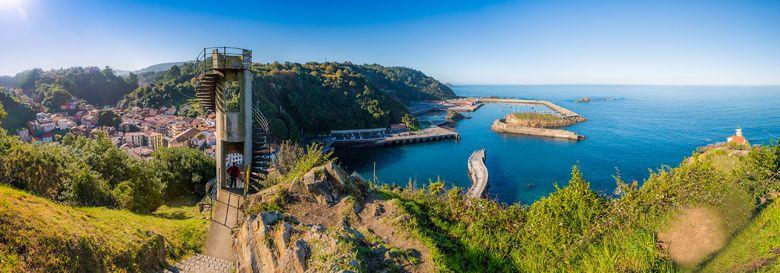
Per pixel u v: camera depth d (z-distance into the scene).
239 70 20.02
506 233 10.73
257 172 21.16
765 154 9.02
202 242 15.56
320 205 13.05
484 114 184.62
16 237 10.94
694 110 180.38
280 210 12.72
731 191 7.98
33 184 20.66
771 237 6.60
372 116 131.12
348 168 79.06
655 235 8.46
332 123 119.75
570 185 10.54
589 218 9.71
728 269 6.61
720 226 7.47
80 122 105.69
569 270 9.12
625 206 9.48
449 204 12.75
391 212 12.20
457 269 9.41
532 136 112.88
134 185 25.33
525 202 54.88
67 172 22.19
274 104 110.94
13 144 23.89
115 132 94.94
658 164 73.56
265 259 10.12
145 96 126.75
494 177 67.50
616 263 8.49
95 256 12.05
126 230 14.52
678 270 7.40
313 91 130.88
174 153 37.62
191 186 37.25
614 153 84.69
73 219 13.68
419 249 9.99
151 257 13.55
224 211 17.70
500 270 9.86
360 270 8.42
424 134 110.94
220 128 20.33
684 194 8.59
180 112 117.50
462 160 84.19
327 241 9.55
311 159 16.17
